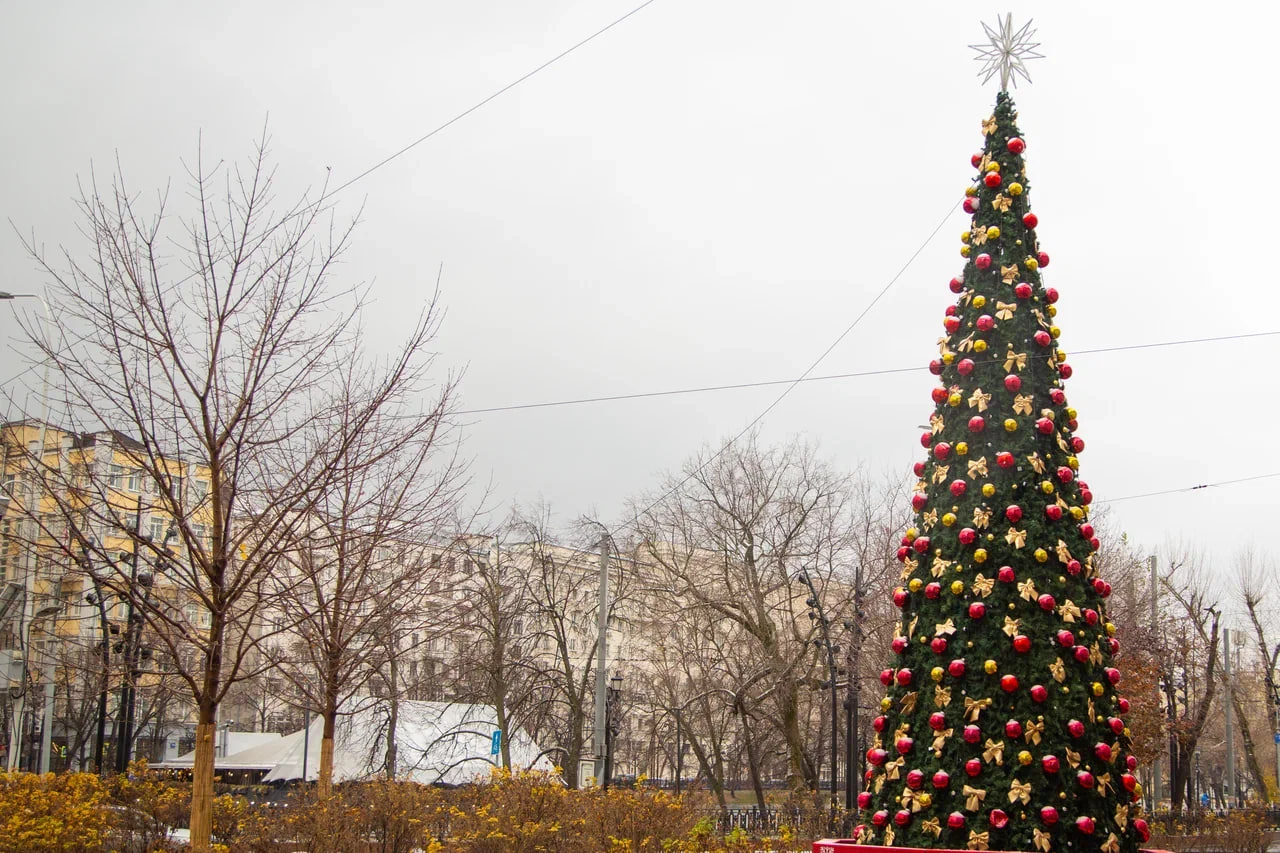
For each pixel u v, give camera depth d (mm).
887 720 9617
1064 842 8516
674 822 15625
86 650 20062
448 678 34688
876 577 32438
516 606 33406
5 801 13781
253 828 14820
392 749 23953
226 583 15102
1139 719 26344
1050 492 9422
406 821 14828
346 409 13820
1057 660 8930
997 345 9820
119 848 14438
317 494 12984
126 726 24547
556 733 35531
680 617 34125
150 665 29609
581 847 14695
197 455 12750
